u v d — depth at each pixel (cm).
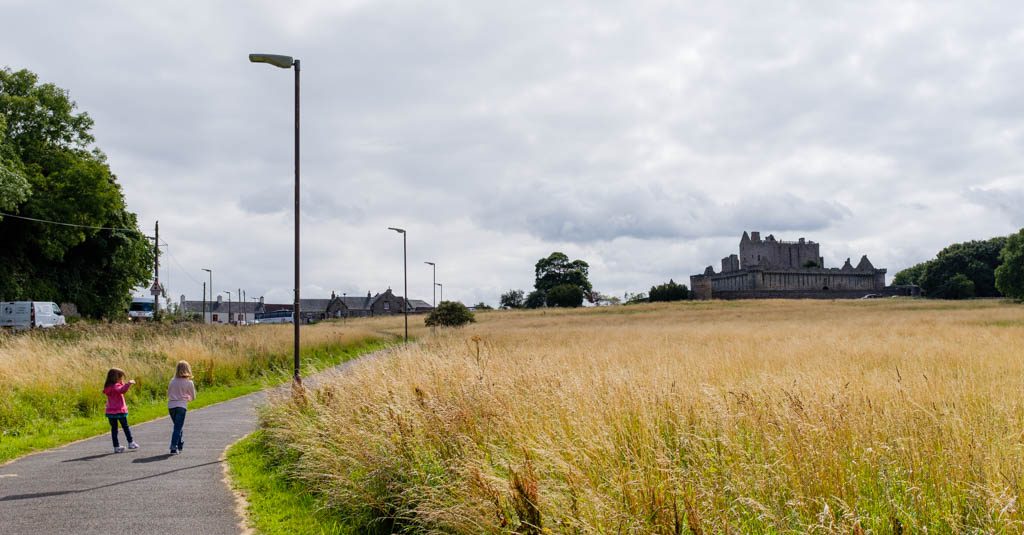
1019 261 8631
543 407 837
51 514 797
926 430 636
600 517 557
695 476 603
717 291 13450
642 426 724
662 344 2608
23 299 4712
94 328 2997
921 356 1742
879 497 554
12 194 3828
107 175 4944
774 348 2239
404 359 1351
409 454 808
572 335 4000
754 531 545
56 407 1577
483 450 787
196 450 1216
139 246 5725
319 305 16638
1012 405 779
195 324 4181
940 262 12350
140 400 1842
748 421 716
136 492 904
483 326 7025
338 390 1184
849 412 666
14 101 4747
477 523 631
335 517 791
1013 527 480
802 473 564
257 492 905
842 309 9019
